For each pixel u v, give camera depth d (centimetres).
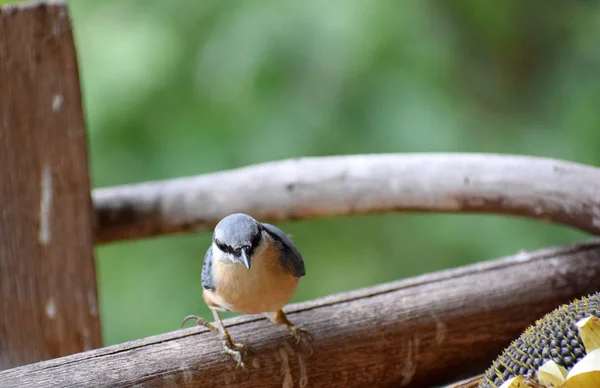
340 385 312
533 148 360
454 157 324
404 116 345
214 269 310
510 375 304
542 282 317
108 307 351
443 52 347
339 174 326
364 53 345
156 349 309
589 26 374
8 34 320
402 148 346
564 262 318
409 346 313
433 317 314
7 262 322
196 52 346
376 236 371
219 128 346
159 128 346
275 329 312
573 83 368
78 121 322
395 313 314
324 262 368
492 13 364
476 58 376
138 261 358
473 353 315
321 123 346
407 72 346
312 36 344
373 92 346
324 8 344
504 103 374
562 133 359
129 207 329
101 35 345
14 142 321
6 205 322
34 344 323
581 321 303
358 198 326
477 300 315
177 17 347
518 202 321
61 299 323
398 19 345
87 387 306
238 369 310
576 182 319
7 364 323
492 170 322
